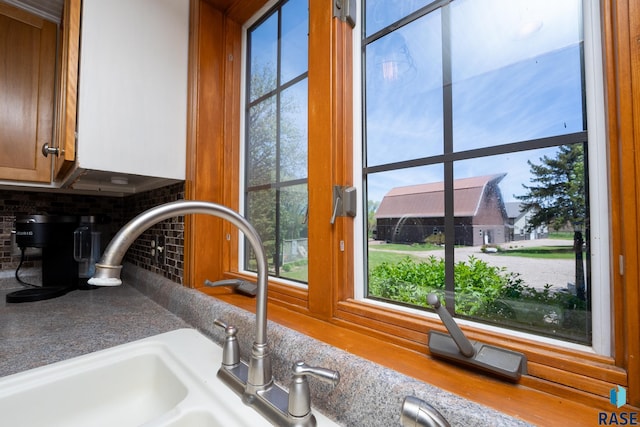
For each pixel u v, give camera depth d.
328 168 0.72
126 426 0.67
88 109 0.88
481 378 0.46
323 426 0.46
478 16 0.56
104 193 1.55
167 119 1.06
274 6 1.04
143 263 1.38
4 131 1.08
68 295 1.25
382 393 0.44
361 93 0.76
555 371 0.42
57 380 0.63
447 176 0.60
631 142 0.37
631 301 0.37
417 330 0.56
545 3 0.48
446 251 0.59
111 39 0.93
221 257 1.11
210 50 1.10
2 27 1.08
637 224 0.36
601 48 0.42
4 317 0.97
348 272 0.72
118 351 0.73
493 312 0.53
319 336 0.63
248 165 1.14
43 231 1.24
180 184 1.13
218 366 0.65
